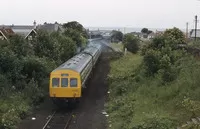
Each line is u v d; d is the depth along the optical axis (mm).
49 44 42062
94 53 46031
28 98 26406
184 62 29766
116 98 27781
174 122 18453
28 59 31391
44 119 22625
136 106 23250
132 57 58219
